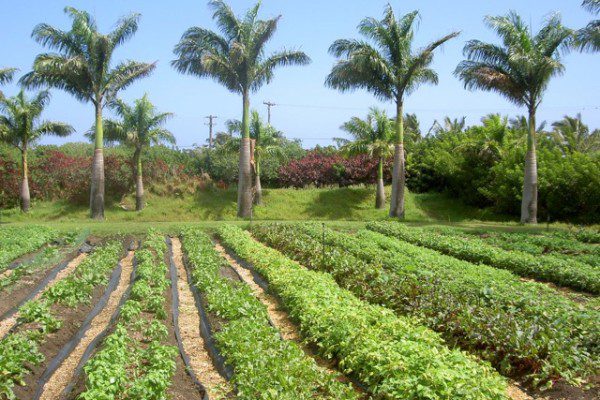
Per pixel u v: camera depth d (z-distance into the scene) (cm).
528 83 2920
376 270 1348
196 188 3762
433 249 2105
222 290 1244
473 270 1480
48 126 3378
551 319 995
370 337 854
